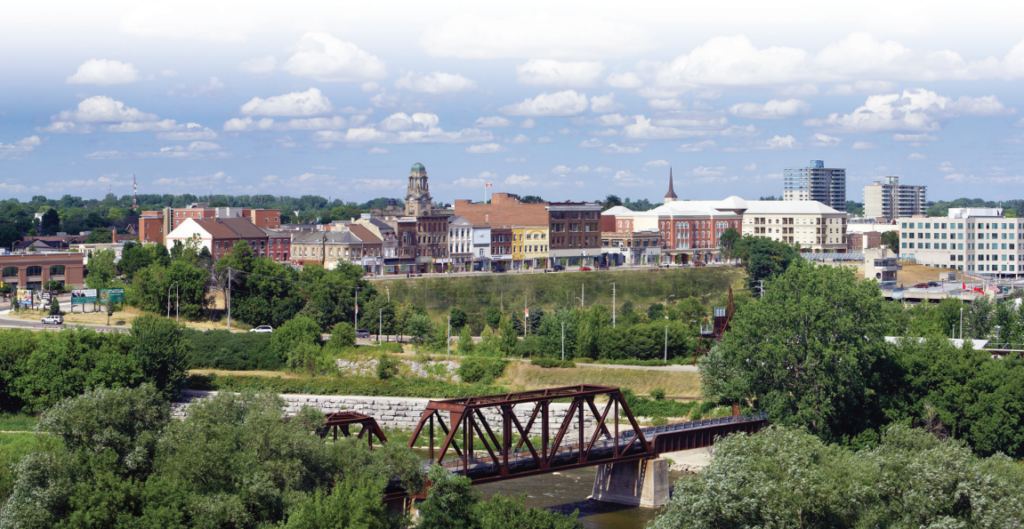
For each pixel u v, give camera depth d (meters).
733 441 77.69
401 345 169.00
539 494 105.19
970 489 69.12
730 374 126.94
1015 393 114.25
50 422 77.50
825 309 116.69
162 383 138.38
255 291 194.00
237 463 70.50
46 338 141.38
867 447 87.25
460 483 71.88
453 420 90.44
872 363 122.69
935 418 116.50
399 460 76.75
